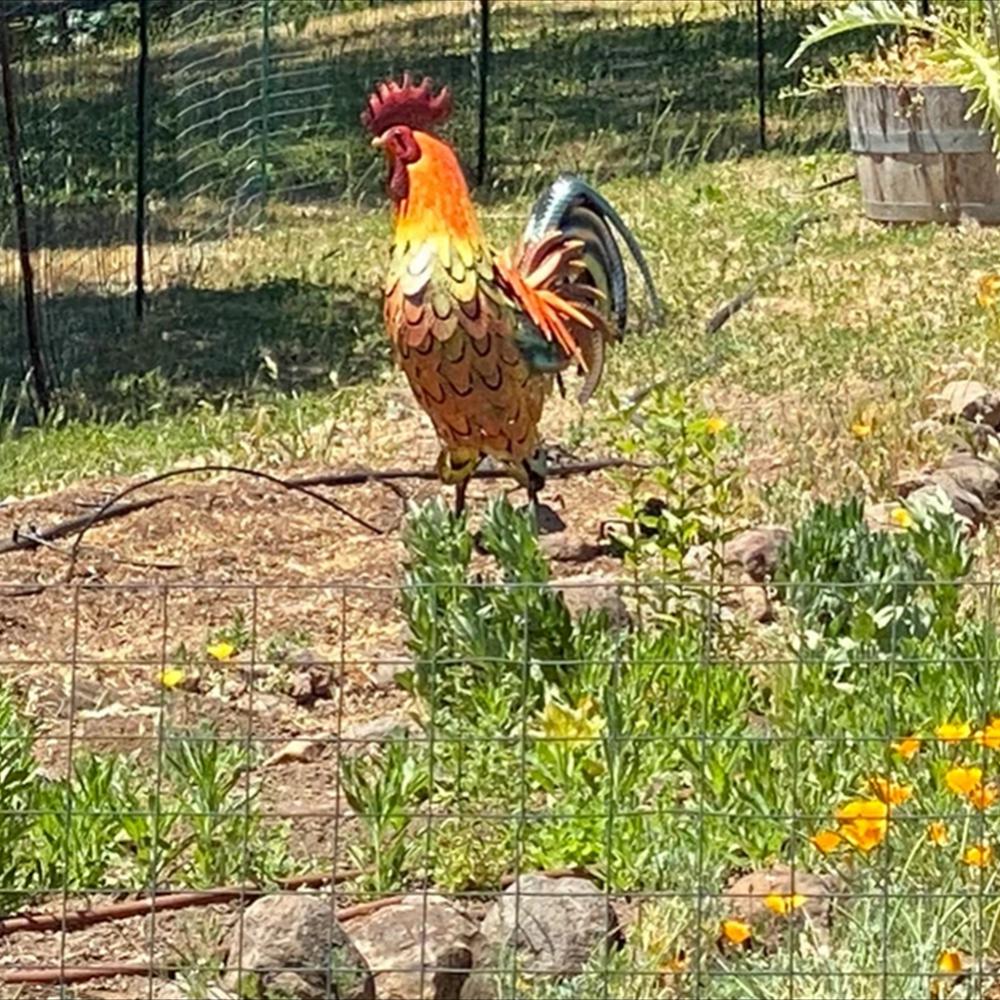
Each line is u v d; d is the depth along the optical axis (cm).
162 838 558
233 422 1093
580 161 1794
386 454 989
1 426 1115
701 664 577
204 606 787
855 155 1438
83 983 510
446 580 661
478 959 506
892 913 500
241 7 2005
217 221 1683
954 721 581
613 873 536
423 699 652
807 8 2331
